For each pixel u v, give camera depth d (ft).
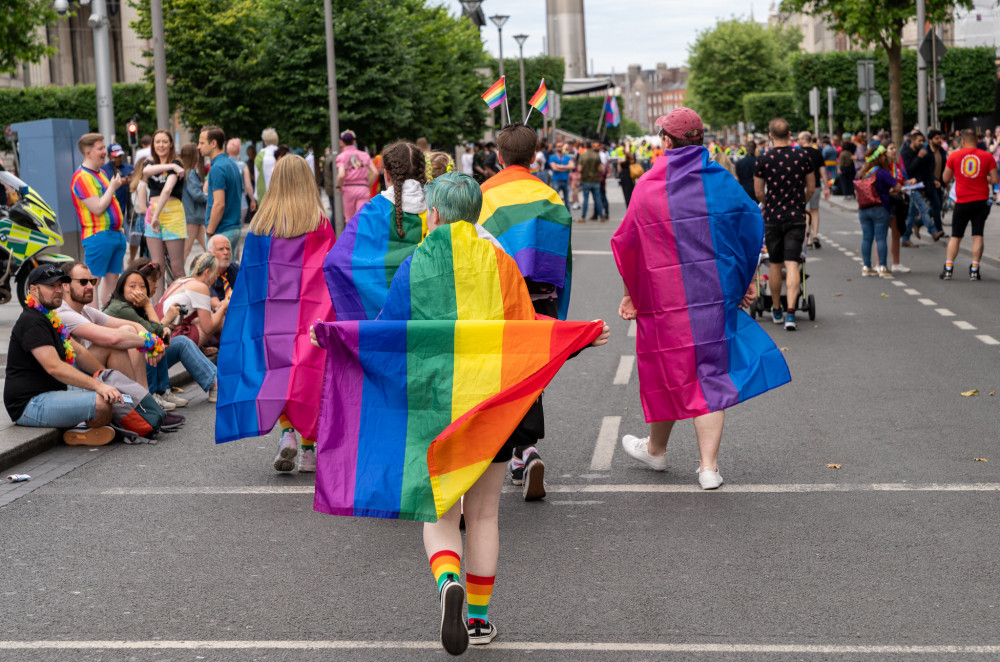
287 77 104.73
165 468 24.80
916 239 77.25
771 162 41.37
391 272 19.20
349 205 66.39
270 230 23.08
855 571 17.19
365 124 106.22
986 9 167.32
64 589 17.25
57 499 22.39
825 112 193.16
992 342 38.04
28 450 25.75
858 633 14.85
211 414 30.42
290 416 22.98
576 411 29.53
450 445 14.21
